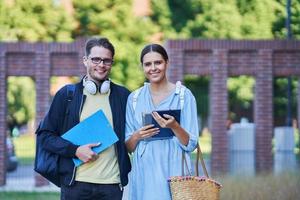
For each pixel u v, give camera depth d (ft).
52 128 24.80
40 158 24.75
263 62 74.02
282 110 132.16
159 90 25.14
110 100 24.80
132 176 24.97
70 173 24.31
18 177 88.94
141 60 25.05
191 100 25.04
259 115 73.97
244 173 60.59
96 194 24.35
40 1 126.00
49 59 74.84
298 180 50.26
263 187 47.85
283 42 74.02
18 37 125.90
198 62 73.87
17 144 157.17
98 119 24.30
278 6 127.75
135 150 24.91
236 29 129.70
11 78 151.33
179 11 132.16
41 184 73.00
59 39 126.52
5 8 125.90
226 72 73.67
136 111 24.90
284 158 76.89
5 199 58.29
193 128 24.73
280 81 131.54
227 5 130.62
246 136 73.61
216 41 73.72
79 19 127.75
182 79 73.31
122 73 127.75
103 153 24.40
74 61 74.95
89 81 24.50
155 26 131.75
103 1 128.36
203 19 131.23
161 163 24.48
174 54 73.31
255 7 129.08
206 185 23.94
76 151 24.06
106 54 24.54
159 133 24.56
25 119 152.66
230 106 152.97
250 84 135.74
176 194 23.97
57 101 24.82
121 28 129.08
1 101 74.54
